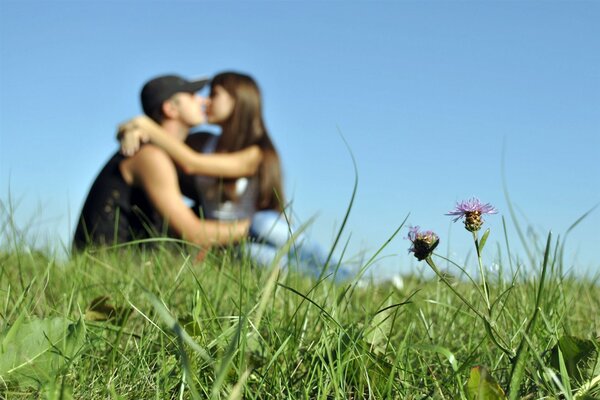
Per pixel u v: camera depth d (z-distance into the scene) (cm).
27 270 241
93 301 166
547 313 162
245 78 619
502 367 140
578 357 121
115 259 264
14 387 124
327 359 134
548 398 111
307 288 222
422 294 225
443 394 122
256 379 128
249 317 142
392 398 125
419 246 122
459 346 169
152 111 629
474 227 121
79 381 127
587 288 237
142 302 193
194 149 639
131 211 575
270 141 610
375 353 135
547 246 111
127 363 136
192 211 612
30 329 133
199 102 636
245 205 589
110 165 591
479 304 193
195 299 158
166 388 120
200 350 96
